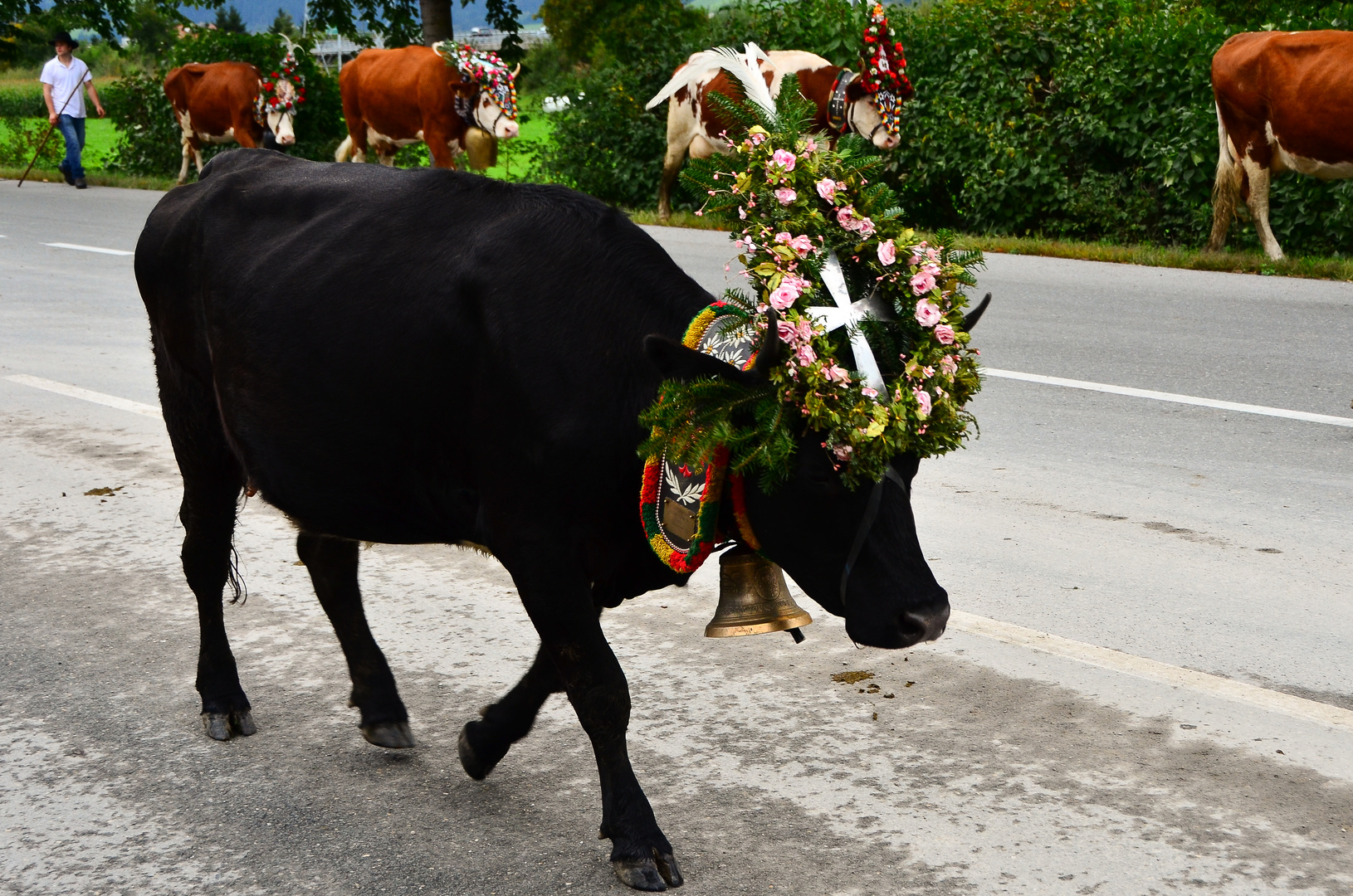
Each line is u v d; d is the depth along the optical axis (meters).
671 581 3.20
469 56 16.98
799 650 4.48
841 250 2.98
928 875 3.12
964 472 6.38
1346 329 9.52
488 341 3.11
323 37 26.91
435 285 3.23
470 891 3.10
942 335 2.89
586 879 3.15
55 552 5.47
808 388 2.76
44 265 12.71
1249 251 14.09
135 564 5.33
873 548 2.84
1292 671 4.21
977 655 4.38
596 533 3.12
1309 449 6.65
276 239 3.63
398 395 3.26
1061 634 4.52
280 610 4.90
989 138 15.23
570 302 3.10
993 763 3.67
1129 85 14.54
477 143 17.39
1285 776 3.57
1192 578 5.00
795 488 2.85
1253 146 13.04
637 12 41.38
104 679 4.31
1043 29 15.43
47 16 29.34
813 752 3.76
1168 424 7.13
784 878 3.12
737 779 3.61
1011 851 3.22
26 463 6.66
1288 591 4.87
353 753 3.82
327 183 3.68
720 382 2.77
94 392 8.04
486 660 4.46
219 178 3.96
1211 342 9.15
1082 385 8.00
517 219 3.26
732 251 13.73
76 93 21.16
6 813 3.50
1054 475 6.30
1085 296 11.04
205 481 3.96
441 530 3.40
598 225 3.22
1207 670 4.23
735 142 3.16
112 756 3.81
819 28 17.39
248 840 3.36
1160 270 12.62
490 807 3.50
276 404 3.48
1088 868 3.14
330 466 3.43
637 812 3.12
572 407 3.02
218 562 4.00
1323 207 13.68
